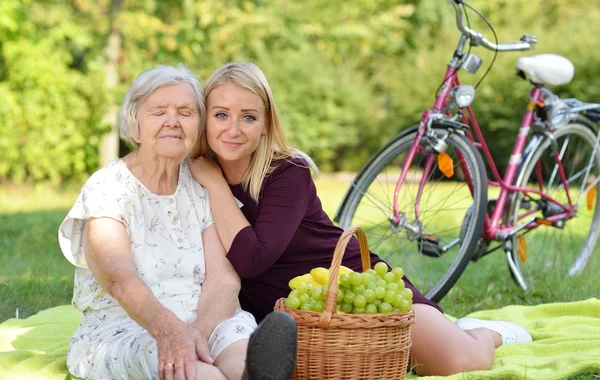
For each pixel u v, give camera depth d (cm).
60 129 1262
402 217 466
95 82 1273
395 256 521
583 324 397
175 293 301
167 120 297
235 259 312
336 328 277
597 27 1279
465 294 504
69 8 1402
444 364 321
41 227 843
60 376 305
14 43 1215
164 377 258
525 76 520
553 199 527
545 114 516
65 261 632
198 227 314
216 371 262
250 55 1461
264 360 238
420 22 1552
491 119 1295
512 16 1421
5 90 1215
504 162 1308
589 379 300
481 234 483
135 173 306
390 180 491
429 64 1431
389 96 1509
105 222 291
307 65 1482
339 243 282
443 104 470
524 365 319
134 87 302
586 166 566
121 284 277
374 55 1591
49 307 462
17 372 312
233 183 334
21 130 1244
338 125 1510
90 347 293
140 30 1280
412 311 289
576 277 550
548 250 655
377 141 1527
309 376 280
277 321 239
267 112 327
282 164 331
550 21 1497
